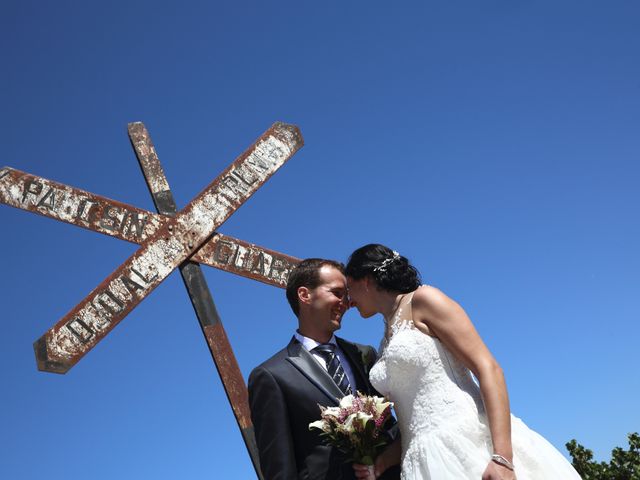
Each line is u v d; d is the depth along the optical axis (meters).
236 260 3.26
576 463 4.89
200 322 3.09
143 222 3.16
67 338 2.89
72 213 3.06
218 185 3.33
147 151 3.31
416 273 2.27
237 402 2.98
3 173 3.02
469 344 1.99
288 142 3.53
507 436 1.85
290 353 2.39
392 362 2.08
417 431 2.02
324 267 2.47
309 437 2.25
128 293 3.03
